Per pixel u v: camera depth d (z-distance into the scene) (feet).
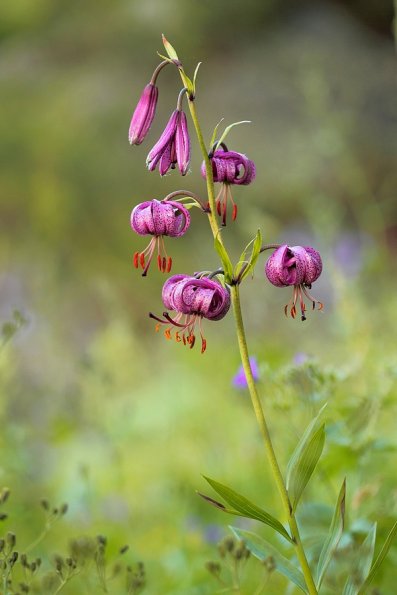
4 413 20.06
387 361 14.75
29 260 42.96
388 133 49.06
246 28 60.90
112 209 48.52
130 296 40.75
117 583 14.90
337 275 20.53
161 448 22.52
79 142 51.93
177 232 9.95
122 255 45.21
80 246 46.01
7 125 52.80
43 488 19.69
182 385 25.84
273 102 53.16
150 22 61.41
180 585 14.90
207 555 15.47
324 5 61.98
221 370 27.02
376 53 57.72
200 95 56.03
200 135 9.86
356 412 14.16
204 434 22.95
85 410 22.35
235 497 9.64
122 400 25.13
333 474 14.10
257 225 26.23
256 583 13.98
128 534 17.60
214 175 10.17
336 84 53.01
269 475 18.19
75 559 11.43
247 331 31.45
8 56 61.57
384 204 27.07
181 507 18.15
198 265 42.06
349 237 25.27
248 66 57.41
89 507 18.12
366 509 13.43
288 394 14.06
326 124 25.67
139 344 31.22
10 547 10.64
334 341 25.84
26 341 30.99
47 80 57.98
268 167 46.78
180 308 9.68
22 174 50.39
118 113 53.98
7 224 47.67
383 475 14.76
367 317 20.06
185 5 61.36
